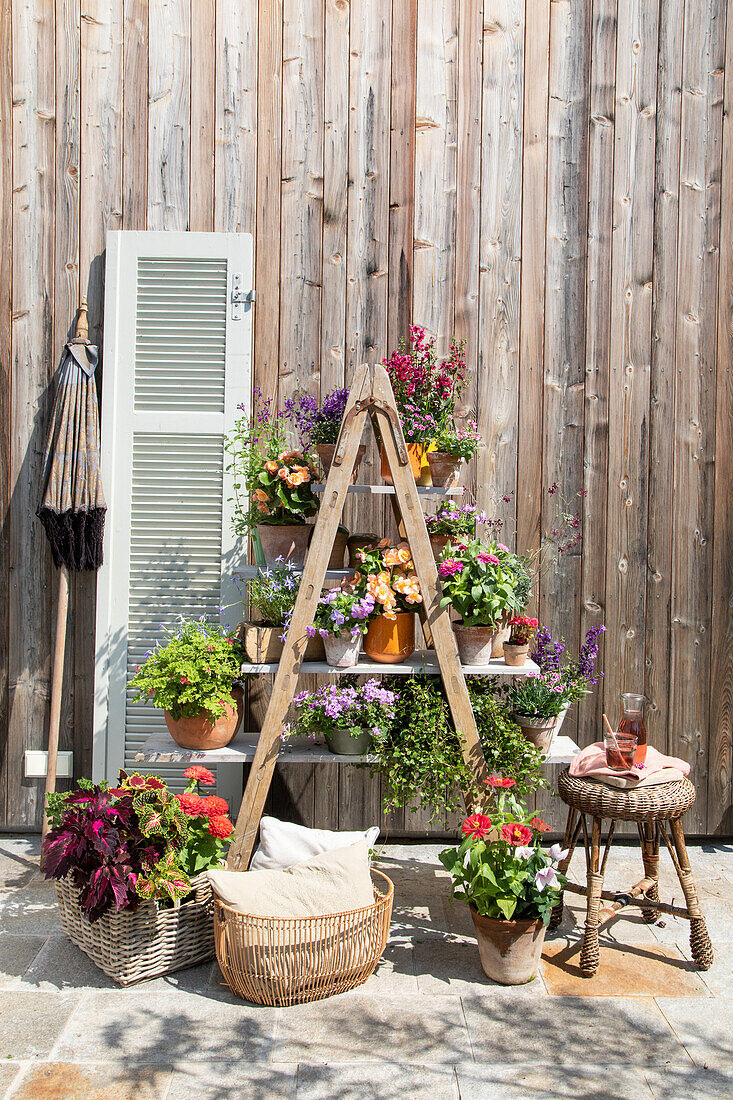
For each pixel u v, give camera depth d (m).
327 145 3.40
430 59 3.39
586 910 2.91
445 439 3.01
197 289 3.38
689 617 3.49
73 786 3.47
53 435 3.26
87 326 3.35
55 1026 2.29
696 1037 2.29
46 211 3.40
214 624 3.40
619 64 3.41
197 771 2.72
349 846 2.58
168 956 2.54
